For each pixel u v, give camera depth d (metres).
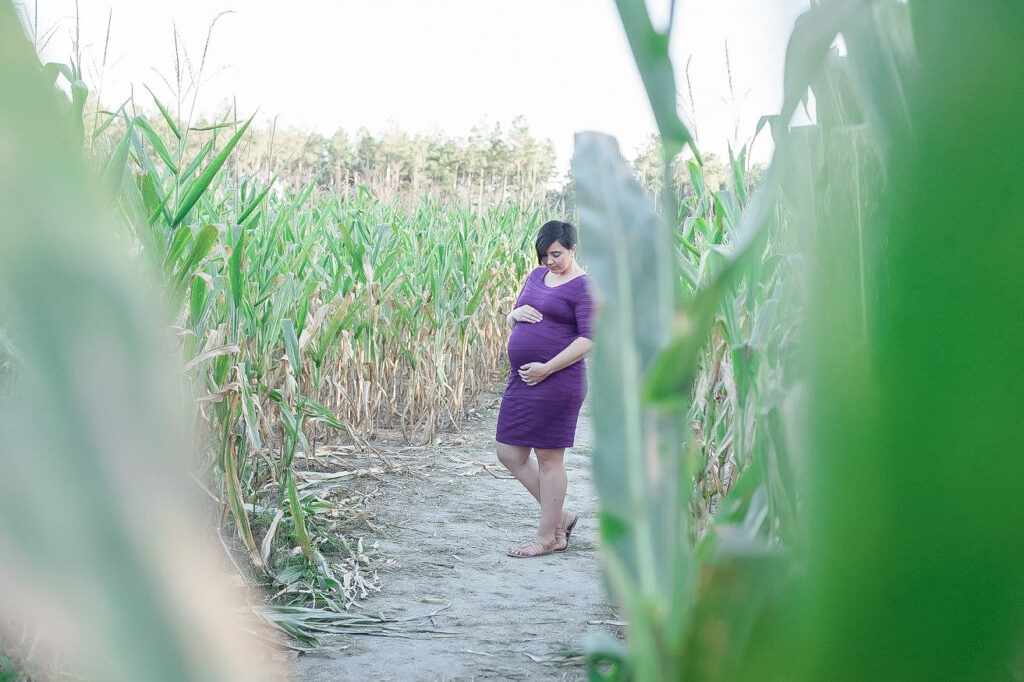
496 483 5.07
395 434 6.41
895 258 0.15
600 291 0.28
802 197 0.19
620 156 0.34
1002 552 0.15
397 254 6.26
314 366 5.07
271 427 3.79
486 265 7.98
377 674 2.59
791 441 0.21
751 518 0.41
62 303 0.10
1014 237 0.14
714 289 0.21
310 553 3.24
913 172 0.15
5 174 0.10
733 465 2.38
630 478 0.26
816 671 0.16
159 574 0.10
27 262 0.10
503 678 2.57
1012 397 0.14
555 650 2.77
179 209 2.52
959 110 0.14
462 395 6.88
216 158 2.53
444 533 4.10
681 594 0.24
